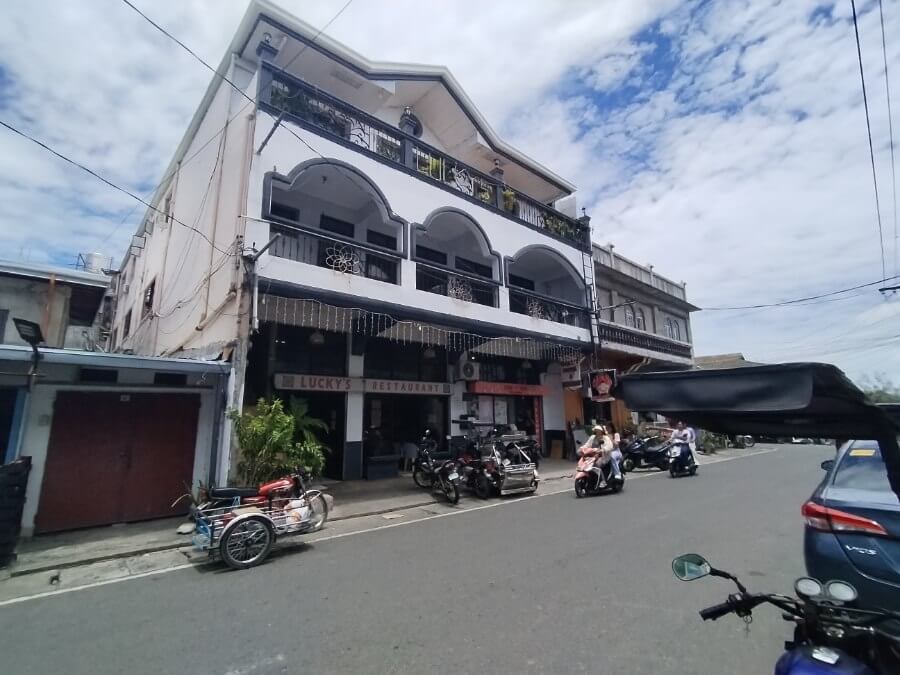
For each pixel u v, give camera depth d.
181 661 3.57
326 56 11.30
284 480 6.95
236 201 9.34
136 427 8.22
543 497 10.34
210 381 9.00
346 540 6.93
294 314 10.13
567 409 18.27
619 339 18.16
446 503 9.70
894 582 3.31
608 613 4.20
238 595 4.86
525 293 14.29
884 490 3.79
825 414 2.49
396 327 11.88
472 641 3.72
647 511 8.46
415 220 11.58
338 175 10.91
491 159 15.96
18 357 6.61
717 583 4.89
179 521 8.06
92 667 3.52
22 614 4.55
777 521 7.53
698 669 3.28
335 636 3.88
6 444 7.41
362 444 12.22
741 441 24.39
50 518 7.34
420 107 14.34
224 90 11.23
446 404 14.48
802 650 2.09
